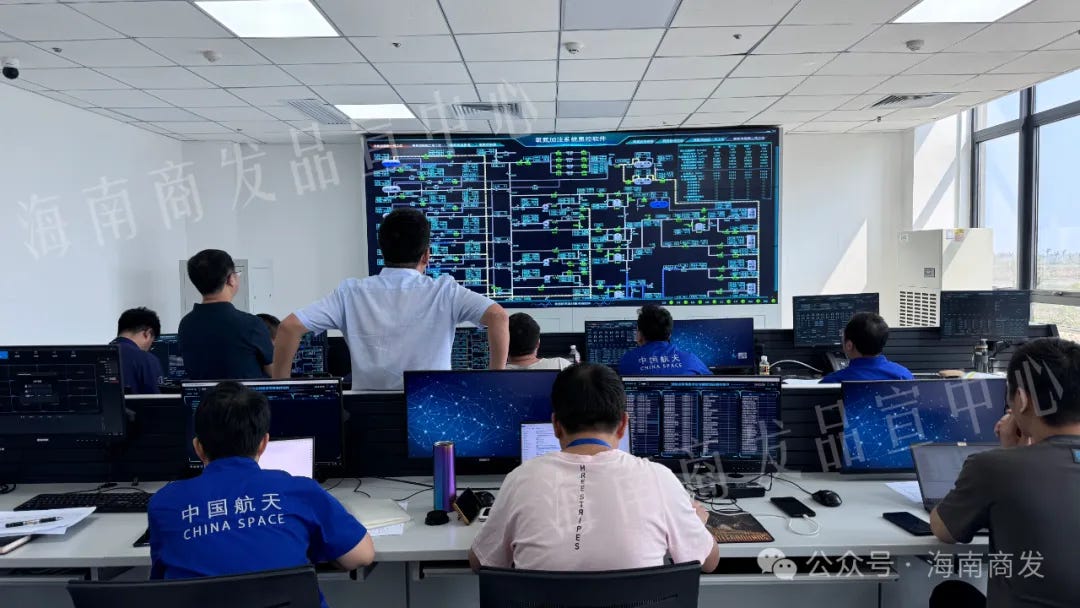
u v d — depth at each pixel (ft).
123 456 7.00
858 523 5.73
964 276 16.90
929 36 11.69
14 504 6.45
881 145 21.63
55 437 6.66
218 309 7.93
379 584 6.32
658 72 13.64
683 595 3.65
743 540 5.32
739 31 11.26
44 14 10.03
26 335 14.11
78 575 5.61
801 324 12.55
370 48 11.83
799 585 6.37
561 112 17.19
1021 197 18.04
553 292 19.75
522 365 8.50
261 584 3.65
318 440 6.56
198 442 4.54
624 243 19.65
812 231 21.85
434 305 6.94
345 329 7.11
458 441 6.56
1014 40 12.01
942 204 20.88
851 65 13.39
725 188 19.54
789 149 21.72
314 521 4.50
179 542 4.11
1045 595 4.21
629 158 19.48
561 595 3.52
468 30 11.01
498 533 4.31
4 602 6.31
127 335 10.03
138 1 9.60
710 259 19.70
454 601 6.28
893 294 21.83
